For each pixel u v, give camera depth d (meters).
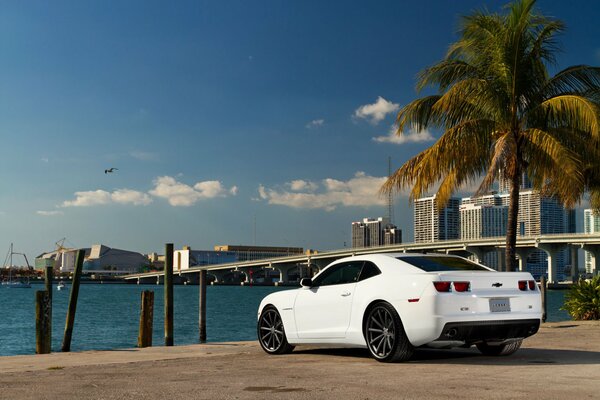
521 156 19.23
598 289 20.39
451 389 6.25
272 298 10.48
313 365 8.41
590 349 10.68
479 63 19.70
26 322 46.72
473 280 8.34
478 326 8.21
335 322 9.34
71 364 9.81
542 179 19.34
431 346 8.36
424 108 19.83
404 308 8.32
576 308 20.59
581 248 122.69
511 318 8.44
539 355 9.57
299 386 6.57
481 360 8.88
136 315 54.41
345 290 9.23
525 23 18.72
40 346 15.45
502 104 18.92
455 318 8.09
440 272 8.36
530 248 136.00
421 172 18.84
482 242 126.50
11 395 6.33
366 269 9.17
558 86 19.45
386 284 8.66
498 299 8.45
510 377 7.05
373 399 5.76
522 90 19.17
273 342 10.36
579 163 18.05
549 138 18.05
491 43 19.08
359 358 9.25
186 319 48.94
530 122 19.25
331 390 6.28
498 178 19.45
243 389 6.46
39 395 6.30
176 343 27.55
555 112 18.25
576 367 7.98
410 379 6.95
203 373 7.84
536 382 6.66
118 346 27.52
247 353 10.73
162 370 8.34
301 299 9.91
